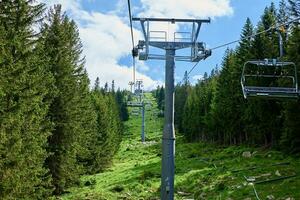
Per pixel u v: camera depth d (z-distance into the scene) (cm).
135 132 18488
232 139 8075
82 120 5009
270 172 4078
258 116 5934
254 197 3350
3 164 2500
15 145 2536
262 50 5972
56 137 4178
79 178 5062
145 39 1691
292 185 3491
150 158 8425
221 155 6250
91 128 6191
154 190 4441
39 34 3231
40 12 3178
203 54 1689
